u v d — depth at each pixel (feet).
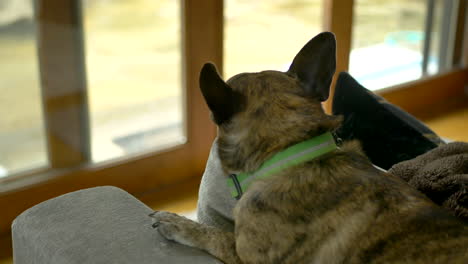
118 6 9.87
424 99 15.89
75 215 4.94
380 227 4.34
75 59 9.71
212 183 5.27
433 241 4.21
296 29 12.41
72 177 9.99
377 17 13.83
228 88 4.90
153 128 10.98
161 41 10.49
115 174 10.48
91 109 10.16
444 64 16.52
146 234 4.70
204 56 10.82
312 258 4.38
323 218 4.44
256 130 4.85
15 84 9.27
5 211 9.39
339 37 12.94
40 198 9.71
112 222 4.83
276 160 4.75
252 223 4.58
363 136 6.48
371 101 6.46
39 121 9.67
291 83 5.10
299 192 4.57
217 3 10.64
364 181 4.60
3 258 8.98
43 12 9.12
